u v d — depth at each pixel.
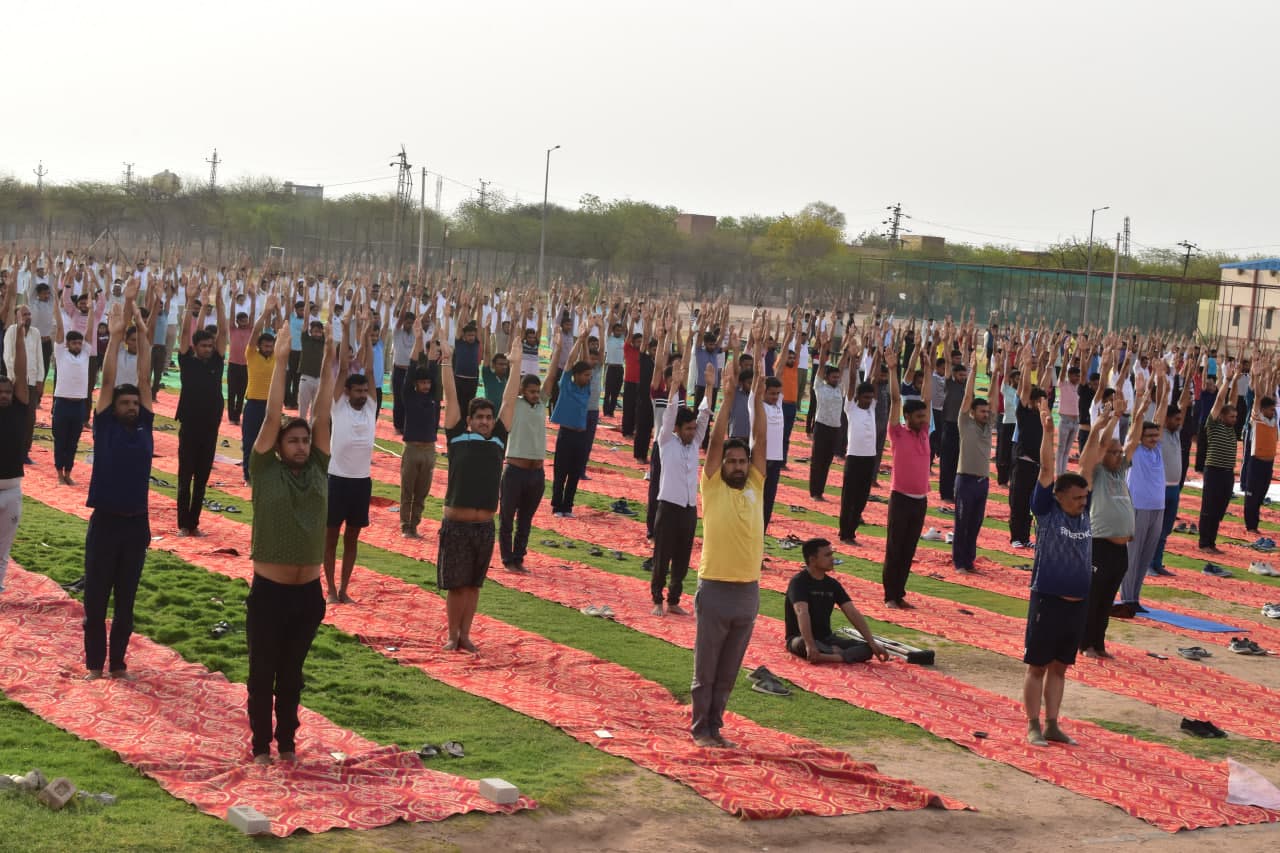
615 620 12.95
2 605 11.33
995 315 65.81
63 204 97.25
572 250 97.06
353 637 11.35
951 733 10.34
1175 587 17.27
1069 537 10.23
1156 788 9.48
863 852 7.84
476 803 7.73
